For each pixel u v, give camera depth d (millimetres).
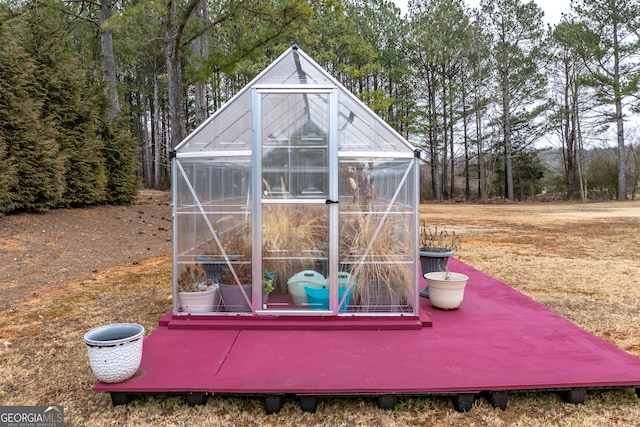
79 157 11383
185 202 4098
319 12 23000
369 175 4000
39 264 7203
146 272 7176
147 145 31312
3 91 9047
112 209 12430
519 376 2965
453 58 28516
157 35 20531
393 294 4074
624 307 5195
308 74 4051
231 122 4023
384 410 2881
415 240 3992
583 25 24766
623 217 16344
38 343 4133
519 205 25891
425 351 3418
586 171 29719
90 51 16438
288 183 3969
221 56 10305
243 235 4070
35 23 11266
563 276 6809
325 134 3963
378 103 21375
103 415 2844
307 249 4016
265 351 3420
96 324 4668
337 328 3898
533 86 27781
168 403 2959
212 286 4109
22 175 9609
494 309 4574
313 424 2748
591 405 2930
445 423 2746
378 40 27594
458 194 35000
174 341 3639
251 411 2895
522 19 26906
